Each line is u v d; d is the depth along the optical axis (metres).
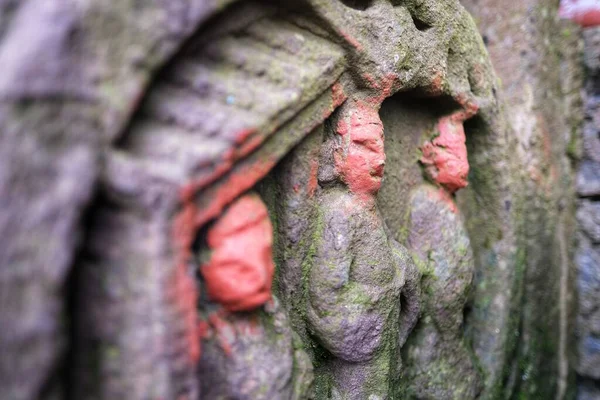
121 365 0.46
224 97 0.52
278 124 0.55
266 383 0.54
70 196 0.44
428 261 0.73
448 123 0.74
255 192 0.57
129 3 0.46
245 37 0.55
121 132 0.46
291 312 0.62
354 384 0.64
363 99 0.63
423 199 0.73
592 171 0.93
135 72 0.47
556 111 0.91
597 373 0.92
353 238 0.62
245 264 0.53
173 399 0.47
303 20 0.58
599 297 0.92
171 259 0.47
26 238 0.42
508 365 0.82
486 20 0.90
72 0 0.44
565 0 0.93
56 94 0.44
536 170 0.87
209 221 0.52
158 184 0.46
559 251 0.91
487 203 0.81
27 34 0.44
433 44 0.67
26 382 0.42
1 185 0.42
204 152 0.49
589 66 0.93
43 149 0.43
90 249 0.47
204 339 0.53
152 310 0.46
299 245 0.62
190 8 0.49
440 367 0.74
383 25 0.62
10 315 0.42
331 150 0.63
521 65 0.88
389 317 0.65
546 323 0.89
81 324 0.47
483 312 0.81
